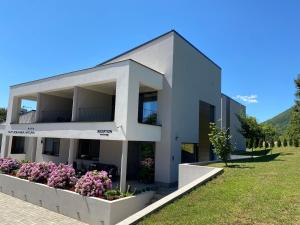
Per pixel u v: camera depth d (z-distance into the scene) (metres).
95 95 17.91
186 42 18.38
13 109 21.09
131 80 13.39
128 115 12.92
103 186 9.92
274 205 6.25
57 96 20.72
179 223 5.96
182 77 17.50
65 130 15.66
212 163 14.16
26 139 24.58
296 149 23.08
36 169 12.38
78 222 9.23
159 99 16.48
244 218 5.74
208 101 21.23
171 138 15.62
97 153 18.84
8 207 10.97
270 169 10.85
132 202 9.80
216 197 7.30
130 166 17.02
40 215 9.91
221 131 12.65
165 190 13.16
